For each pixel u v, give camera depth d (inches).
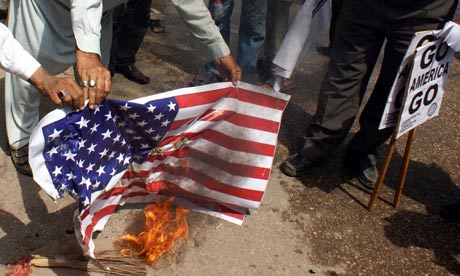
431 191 121.2
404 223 110.3
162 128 85.8
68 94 68.1
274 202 110.3
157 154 91.1
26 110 99.4
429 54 93.7
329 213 110.2
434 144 138.6
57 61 94.7
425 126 145.9
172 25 187.0
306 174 120.5
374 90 112.4
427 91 100.0
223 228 100.3
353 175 122.6
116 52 140.6
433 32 91.3
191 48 172.2
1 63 70.6
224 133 93.0
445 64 99.8
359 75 106.9
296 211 109.0
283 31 142.2
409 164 129.3
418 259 101.6
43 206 99.3
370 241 104.3
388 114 99.4
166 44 172.2
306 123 140.5
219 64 94.9
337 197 115.2
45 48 91.7
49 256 86.1
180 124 87.7
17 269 84.3
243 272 92.0
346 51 105.2
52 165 71.0
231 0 135.0
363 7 99.3
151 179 95.6
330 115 110.8
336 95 109.0
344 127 112.2
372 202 111.0
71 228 95.2
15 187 102.9
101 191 81.1
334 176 121.5
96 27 71.8
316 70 168.9
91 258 78.1
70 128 70.4
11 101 99.0
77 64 70.3
